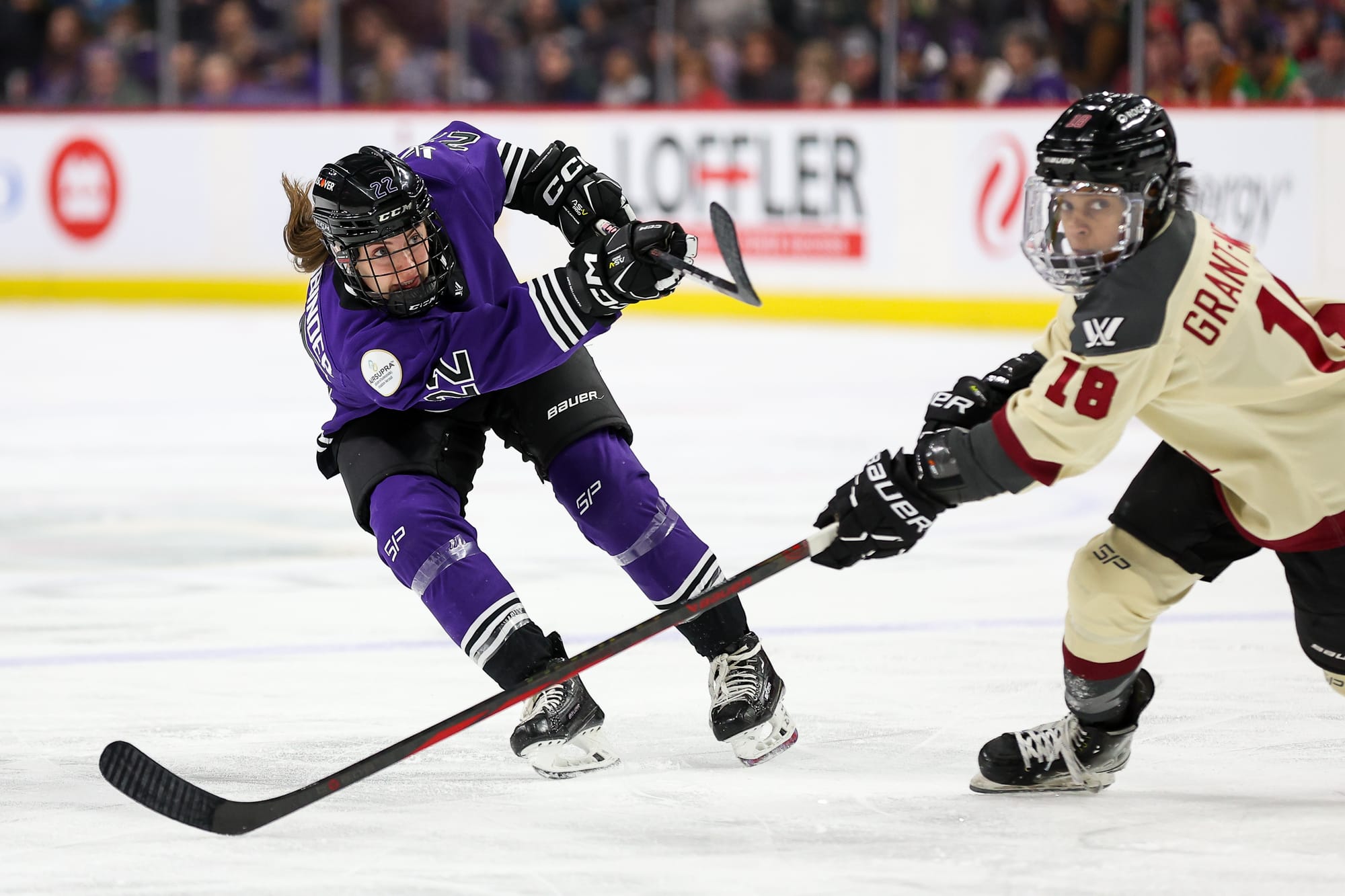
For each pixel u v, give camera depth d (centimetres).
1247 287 854
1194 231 855
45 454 2406
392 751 926
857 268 3969
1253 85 3591
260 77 4612
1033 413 847
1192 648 1351
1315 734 1116
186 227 4572
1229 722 1146
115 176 4600
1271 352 856
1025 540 1817
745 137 4075
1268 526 908
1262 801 977
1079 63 3778
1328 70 3528
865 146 3925
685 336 3812
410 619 1490
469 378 974
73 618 1495
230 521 1941
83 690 1256
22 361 3447
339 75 4578
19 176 4653
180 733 1146
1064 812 959
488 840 916
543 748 1016
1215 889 827
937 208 3853
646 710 1195
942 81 3944
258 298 4522
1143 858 875
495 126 4350
